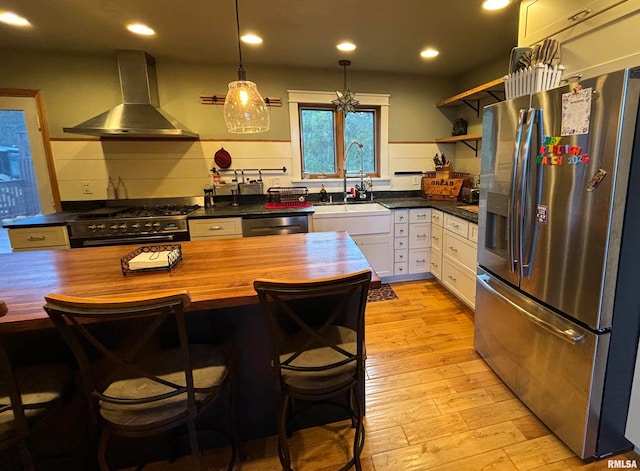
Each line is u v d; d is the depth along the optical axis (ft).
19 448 3.50
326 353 4.26
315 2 6.65
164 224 9.27
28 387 3.61
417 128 12.41
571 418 4.71
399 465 4.63
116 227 9.05
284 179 11.72
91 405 3.46
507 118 5.52
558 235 4.63
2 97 9.53
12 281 4.49
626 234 4.02
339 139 12.09
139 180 10.78
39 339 4.28
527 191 5.05
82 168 10.35
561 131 4.41
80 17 7.23
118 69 9.62
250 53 9.64
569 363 4.66
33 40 8.59
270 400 5.09
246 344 4.87
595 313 4.20
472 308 8.63
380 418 5.46
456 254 9.36
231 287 4.13
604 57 5.07
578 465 4.60
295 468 4.60
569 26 5.62
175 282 4.34
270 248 5.95
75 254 5.85
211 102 10.78
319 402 5.25
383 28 7.95
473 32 8.20
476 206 10.07
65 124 9.99
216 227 9.61
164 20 7.40
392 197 12.65
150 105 9.71
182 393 3.51
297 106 11.30
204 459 4.81
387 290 10.69
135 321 4.43
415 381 6.34
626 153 3.78
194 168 11.05
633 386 4.54
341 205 11.51
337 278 3.46
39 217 9.32
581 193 4.22
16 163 9.95
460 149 12.39
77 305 2.94
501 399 5.85
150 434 3.45
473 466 4.59
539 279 5.05
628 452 4.78
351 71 11.48
